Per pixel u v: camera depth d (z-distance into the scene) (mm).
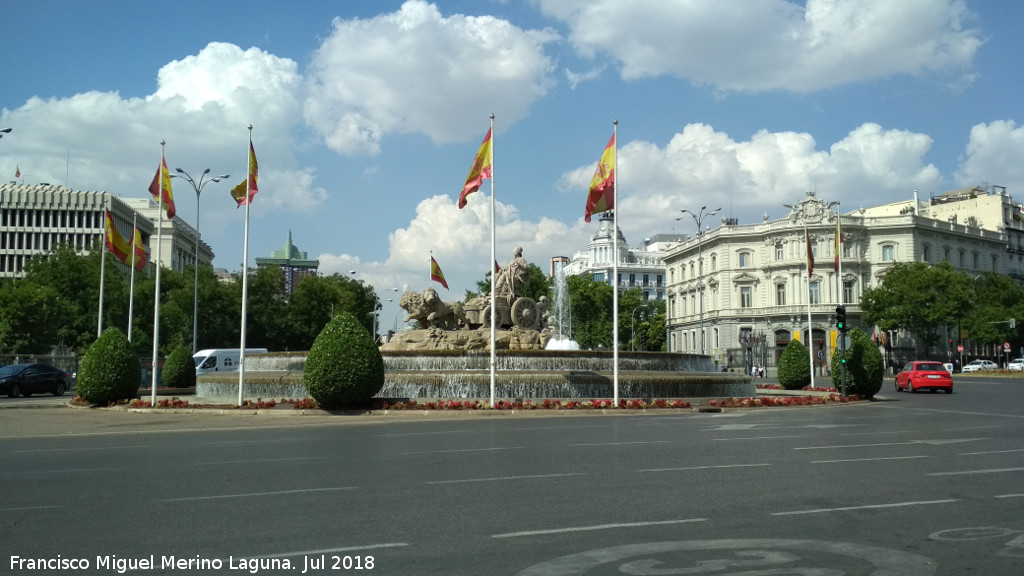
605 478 11758
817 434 18859
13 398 41719
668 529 8359
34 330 62562
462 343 37781
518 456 14469
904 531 8266
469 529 8375
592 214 30141
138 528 8508
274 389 30781
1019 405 31672
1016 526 8500
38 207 117312
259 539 7973
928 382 43812
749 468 12797
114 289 69875
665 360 35688
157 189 30609
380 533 8211
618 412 27000
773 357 101625
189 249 148750
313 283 95438
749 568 6871
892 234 103438
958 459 13953
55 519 9016
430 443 17000
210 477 12156
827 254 102312
